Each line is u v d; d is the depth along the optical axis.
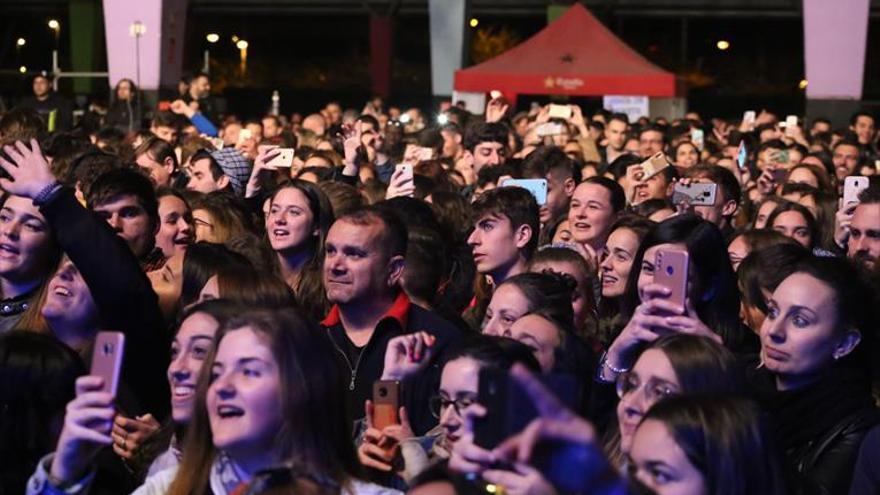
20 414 5.57
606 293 8.20
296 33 49.91
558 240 10.18
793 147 16.97
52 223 6.65
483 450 3.76
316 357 4.91
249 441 4.84
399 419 5.86
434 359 6.93
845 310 6.13
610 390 6.12
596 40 27.53
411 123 25.20
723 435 4.71
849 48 30.95
